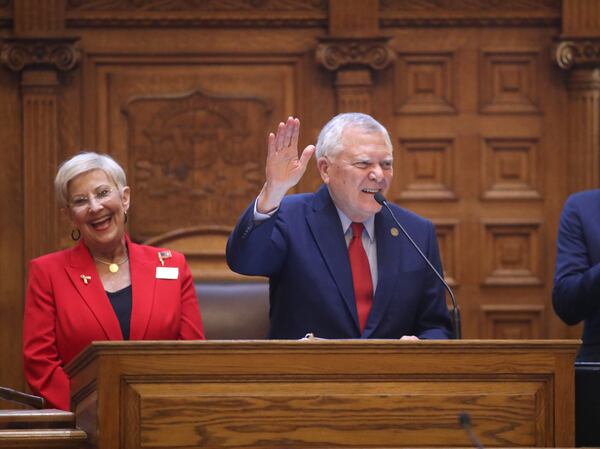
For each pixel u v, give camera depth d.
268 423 10.28
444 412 10.52
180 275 14.37
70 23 23.12
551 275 23.59
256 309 16.42
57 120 23.08
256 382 10.33
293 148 12.59
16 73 23.05
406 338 11.75
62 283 13.93
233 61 23.42
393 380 10.48
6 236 23.02
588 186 23.53
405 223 14.15
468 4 23.56
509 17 23.55
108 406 10.09
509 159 23.73
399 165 23.58
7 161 23.05
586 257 15.15
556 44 23.34
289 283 13.66
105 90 23.28
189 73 23.38
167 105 23.36
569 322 15.10
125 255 14.45
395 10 23.45
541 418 10.70
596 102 23.52
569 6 23.34
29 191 22.94
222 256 20.23
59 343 13.77
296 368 10.36
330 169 13.58
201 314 16.27
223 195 23.42
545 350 10.73
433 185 23.64
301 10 23.36
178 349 10.21
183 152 23.39
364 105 23.23
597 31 23.28
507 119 23.66
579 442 11.60
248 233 12.88
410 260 13.88
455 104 23.59
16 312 22.94
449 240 23.61
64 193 14.07
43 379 13.45
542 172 23.67
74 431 10.52
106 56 23.23
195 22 23.25
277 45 23.39
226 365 10.29
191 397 10.21
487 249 23.62
